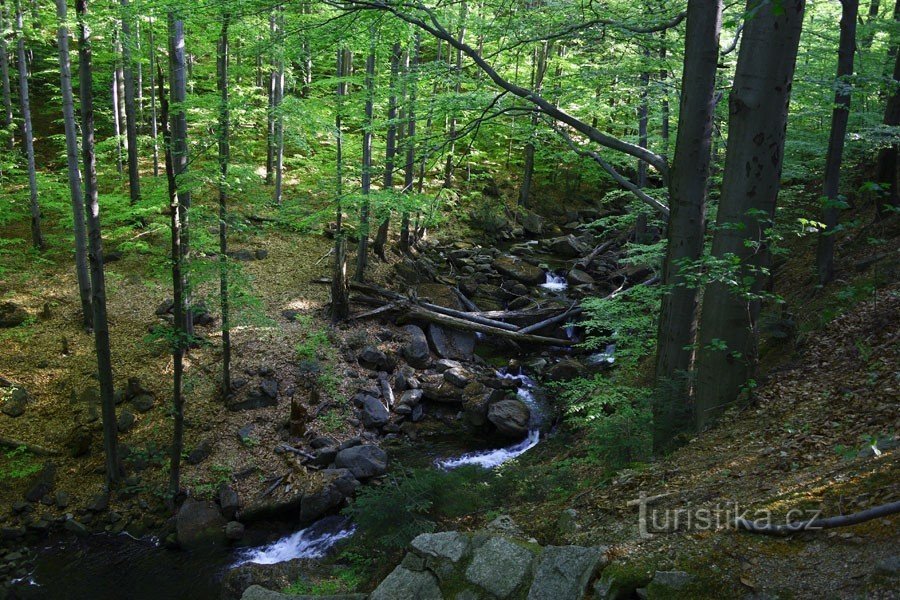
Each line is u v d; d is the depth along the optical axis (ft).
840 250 39.09
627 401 29.94
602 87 36.63
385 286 56.54
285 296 50.80
